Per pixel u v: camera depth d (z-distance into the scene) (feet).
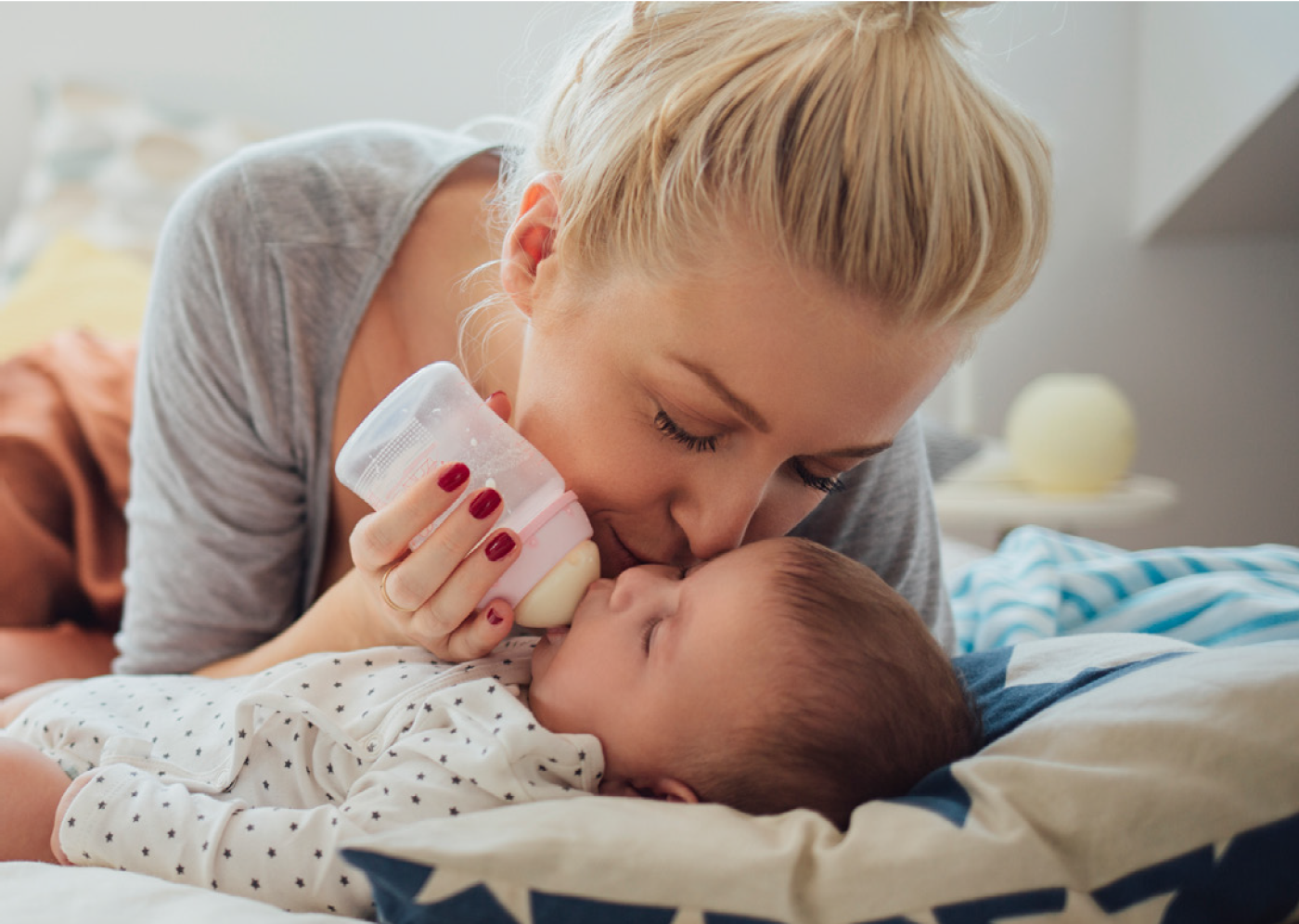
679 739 2.50
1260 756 2.03
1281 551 4.15
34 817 2.55
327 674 2.83
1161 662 2.44
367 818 2.31
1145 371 8.50
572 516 2.66
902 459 3.73
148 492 3.65
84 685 3.23
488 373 3.32
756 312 2.21
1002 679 2.87
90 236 7.58
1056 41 8.16
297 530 3.73
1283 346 8.31
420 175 3.60
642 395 2.44
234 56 8.66
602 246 2.43
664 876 1.89
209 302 3.46
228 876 2.28
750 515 2.57
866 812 2.08
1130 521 6.63
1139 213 8.24
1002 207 2.21
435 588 2.55
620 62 2.56
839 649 2.48
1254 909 1.94
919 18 2.29
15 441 4.75
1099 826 1.96
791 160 2.15
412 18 8.75
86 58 8.48
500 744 2.37
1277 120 6.55
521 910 1.86
